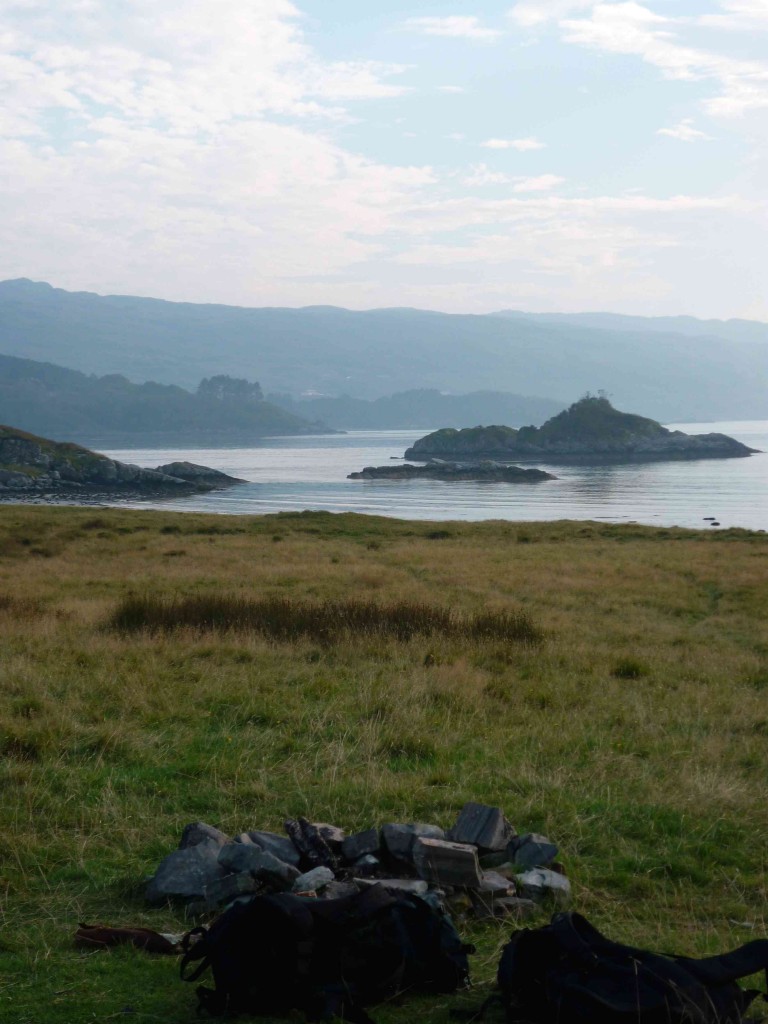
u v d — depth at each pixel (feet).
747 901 19.57
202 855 18.79
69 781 25.22
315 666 43.98
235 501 344.49
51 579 83.66
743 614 68.64
